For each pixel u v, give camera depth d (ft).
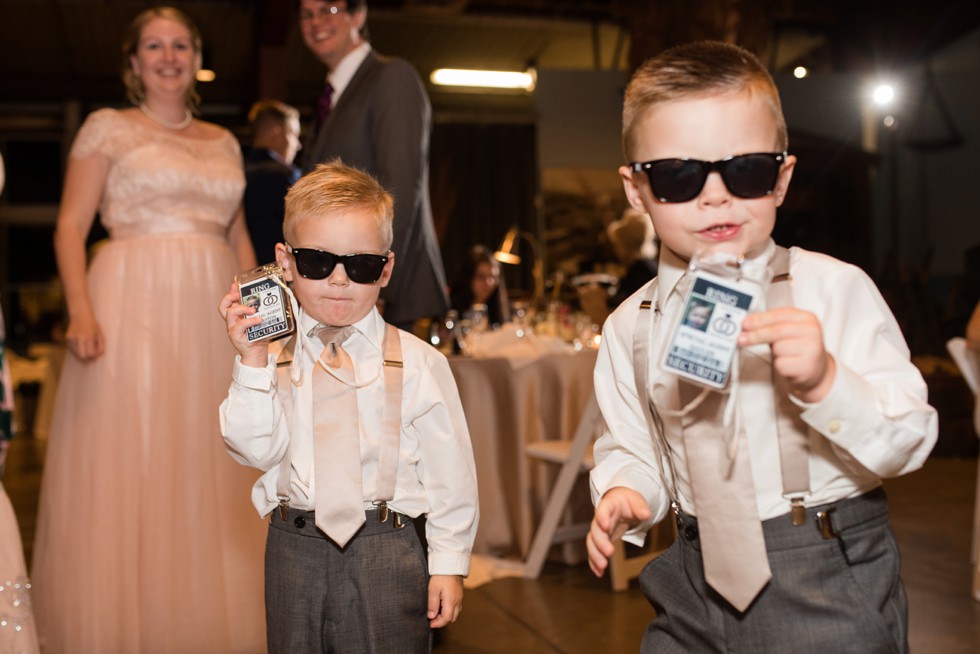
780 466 3.82
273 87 29.99
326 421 4.86
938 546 12.51
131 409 8.18
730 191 3.62
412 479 5.08
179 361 8.28
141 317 8.29
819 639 3.68
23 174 40.96
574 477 11.07
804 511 3.79
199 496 8.16
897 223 33.22
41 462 23.24
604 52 37.93
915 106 32.55
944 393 20.92
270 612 4.96
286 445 4.94
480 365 12.16
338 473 4.78
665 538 11.84
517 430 11.89
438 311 9.07
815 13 33.30
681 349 3.45
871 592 3.76
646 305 4.29
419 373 5.11
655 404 4.00
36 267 41.01
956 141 31.50
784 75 30.91
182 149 8.68
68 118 39.99
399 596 4.84
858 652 3.66
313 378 4.96
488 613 9.80
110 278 8.36
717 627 3.94
